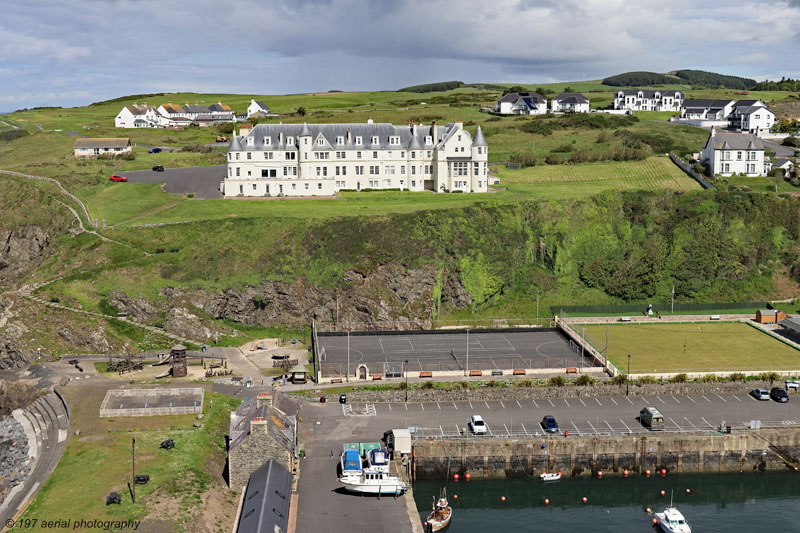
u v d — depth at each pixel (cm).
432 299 15912
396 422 11225
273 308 15525
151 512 8225
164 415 10919
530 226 17825
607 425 11081
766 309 16288
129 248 16388
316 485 9400
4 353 13875
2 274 17550
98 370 13088
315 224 16862
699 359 13500
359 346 14350
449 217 17262
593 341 14512
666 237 17912
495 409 11762
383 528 8512
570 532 9206
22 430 10881
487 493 10162
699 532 9244
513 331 15375
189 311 14912
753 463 10769
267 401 10431
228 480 9419
